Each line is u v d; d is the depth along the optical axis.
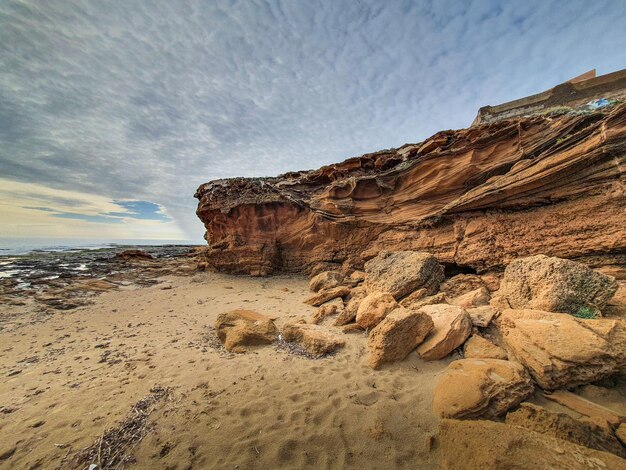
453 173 13.65
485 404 4.20
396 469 3.59
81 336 9.17
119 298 14.92
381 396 4.98
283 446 3.97
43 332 9.63
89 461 3.73
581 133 9.33
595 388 4.39
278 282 18.78
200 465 3.67
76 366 6.73
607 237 8.53
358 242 17.59
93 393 5.33
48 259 31.69
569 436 3.52
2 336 9.26
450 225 13.47
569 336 4.89
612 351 4.48
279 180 22.62
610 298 6.26
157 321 10.73
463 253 12.10
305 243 19.91
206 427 4.33
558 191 9.88
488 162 12.88
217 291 16.61
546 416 3.81
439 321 6.88
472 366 5.09
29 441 4.11
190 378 5.81
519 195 10.75
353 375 5.79
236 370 6.14
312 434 4.19
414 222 14.85
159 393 5.24
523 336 5.42
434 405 4.52
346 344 7.41
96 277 20.55
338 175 19.44
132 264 26.75
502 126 12.80
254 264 20.81
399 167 16.09
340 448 3.95
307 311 11.23
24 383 5.91
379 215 16.77
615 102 10.68
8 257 34.38
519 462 3.06
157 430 4.27
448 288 10.83
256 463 3.72
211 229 23.80
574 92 16.11
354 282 14.69
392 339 6.16
